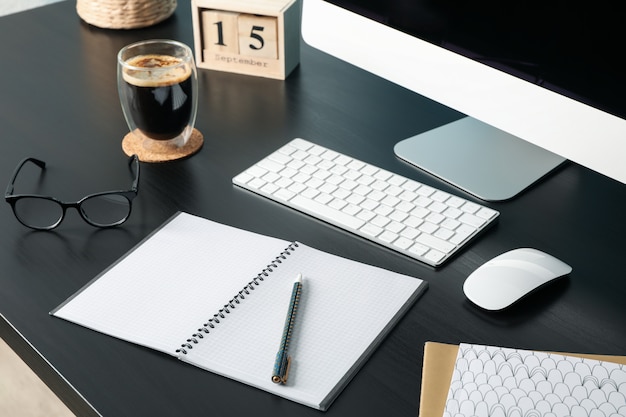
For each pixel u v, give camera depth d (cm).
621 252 85
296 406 67
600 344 73
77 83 125
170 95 101
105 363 72
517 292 77
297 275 81
